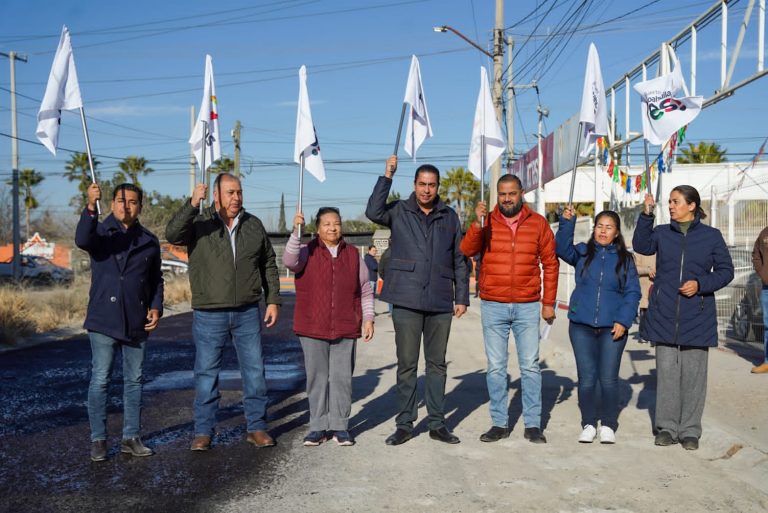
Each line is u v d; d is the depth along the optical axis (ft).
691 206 19.85
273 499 15.66
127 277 18.44
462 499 15.64
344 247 20.44
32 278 111.45
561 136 64.85
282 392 28.19
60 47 19.58
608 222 20.47
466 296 21.03
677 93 21.76
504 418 20.81
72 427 22.33
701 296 19.49
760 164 71.51
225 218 19.65
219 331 19.54
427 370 20.83
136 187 18.88
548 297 20.94
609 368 20.38
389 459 18.70
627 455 19.03
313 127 21.03
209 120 20.40
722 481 16.88
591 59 22.31
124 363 18.99
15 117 106.42
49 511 14.94
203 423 19.56
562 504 15.34
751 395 25.16
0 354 40.32
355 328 20.26
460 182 172.45
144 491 16.19
